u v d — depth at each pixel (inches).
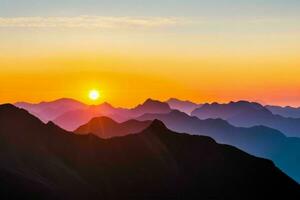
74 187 7126.0
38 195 6501.0
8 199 6294.3
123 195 7327.8
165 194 7460.6
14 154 7445.9
